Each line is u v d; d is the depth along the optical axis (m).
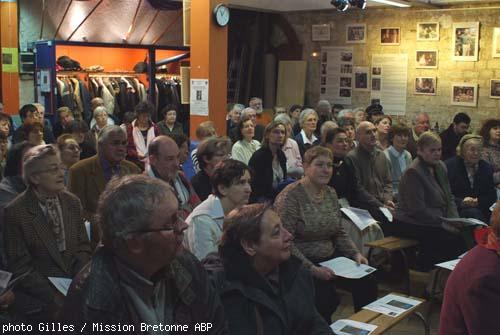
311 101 13.30
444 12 11.44
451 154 8.79
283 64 13.48
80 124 6.76
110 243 1.67
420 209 5.38
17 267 3.25
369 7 12.15
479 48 11.14
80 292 1.66
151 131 8.16
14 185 3.83
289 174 6.45
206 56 7.95
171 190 1.72
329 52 12.94
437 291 5.27
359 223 5.16
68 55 11.77
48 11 10.48
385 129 7.66
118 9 10.95
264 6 12.23
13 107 10.52
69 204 3.51
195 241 3.32
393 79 12.17
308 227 4.07
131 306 1.69
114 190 1.69
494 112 11.11
